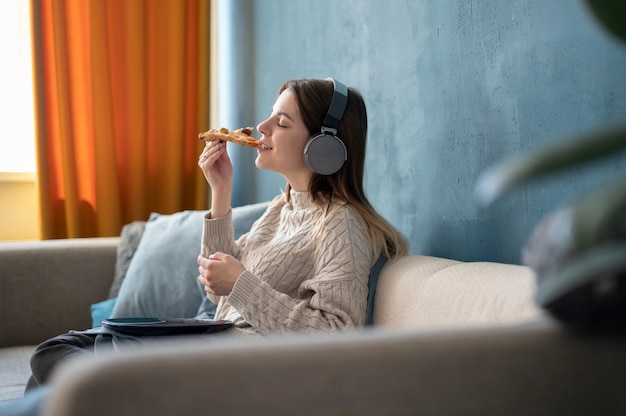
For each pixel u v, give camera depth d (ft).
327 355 2.49
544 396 2.65
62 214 10.27
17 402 3.14
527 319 3.91
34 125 9.90
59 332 8.29
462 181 5.90
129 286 7.76
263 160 6.25
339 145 5.90
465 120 5.85
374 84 7.24
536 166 2.07
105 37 10.16
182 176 10.85
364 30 7.41
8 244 8.33
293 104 6.17
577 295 2.52
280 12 9.40
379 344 2.55
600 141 2.06
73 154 10.08
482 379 2.60
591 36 4.56
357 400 2.50
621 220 2.26
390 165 6.98
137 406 2.30
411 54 6.58
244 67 10.48
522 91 5.21
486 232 5.62
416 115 6.52
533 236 2.78
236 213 8.02
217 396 2.37
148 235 8.19
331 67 8.13
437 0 6.17
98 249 8.53
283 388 2.44
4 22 10.59
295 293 5.81
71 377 2.29
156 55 10.69
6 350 7.76
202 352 2.40
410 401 2.55
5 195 10.52
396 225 6.88
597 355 2.70
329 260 5.56
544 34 4.98
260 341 2.53
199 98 10.88
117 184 10.30
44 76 9.96
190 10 10.92
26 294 8.16
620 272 2.43
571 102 4.75
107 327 5.32
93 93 10.12
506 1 5.35
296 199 6.29
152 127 10.73
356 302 5.39
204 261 5.69
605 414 2.71
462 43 5.87
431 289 4.86
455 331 2.66
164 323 5.35
